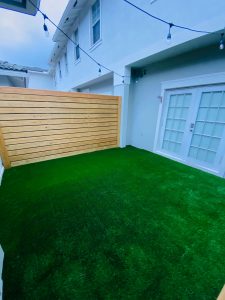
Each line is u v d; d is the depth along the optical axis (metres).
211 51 2.90
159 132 4.45
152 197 2.38
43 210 2.07
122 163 3.77
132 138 5.61
